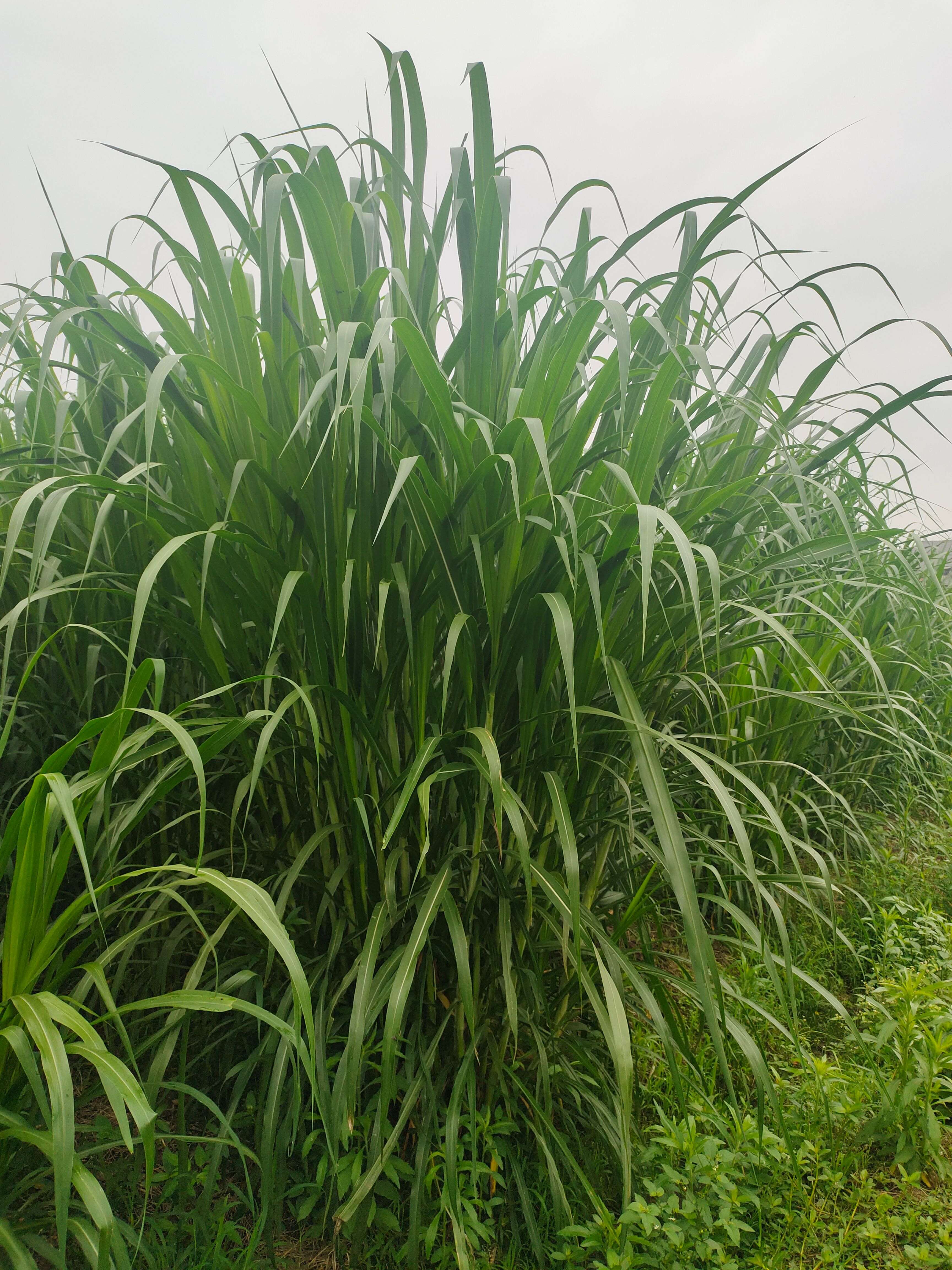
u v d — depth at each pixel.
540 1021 1.78
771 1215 1.66
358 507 1.57
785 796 3.12
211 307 1.64
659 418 1.59
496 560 1.60
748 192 1.69
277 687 1.82
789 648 2.38
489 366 1.62
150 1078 1.43
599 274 1.83
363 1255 1.55
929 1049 1.93
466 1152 1.69
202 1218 1.49
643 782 1.47
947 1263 1.55
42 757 2.03
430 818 1.74
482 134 1.74
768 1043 2.23
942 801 3.90
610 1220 1.47
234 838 1.96
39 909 1.22
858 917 2.84
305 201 1.55
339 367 1.30
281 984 1.80
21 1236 1.26
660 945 2.53
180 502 1.84
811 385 1.97
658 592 1.82
